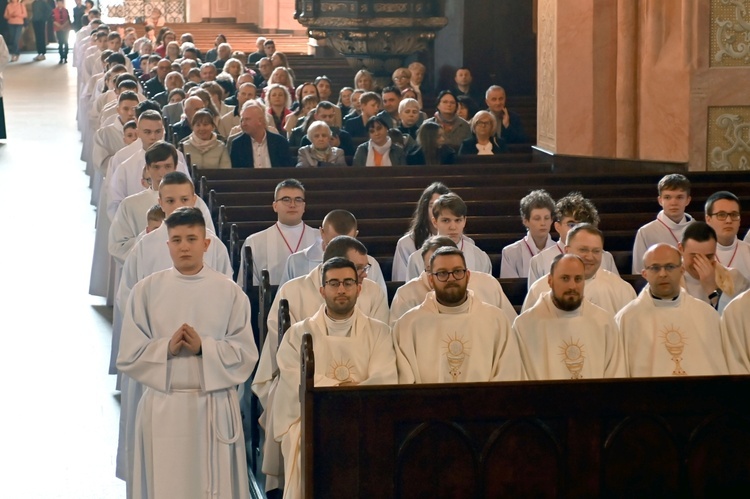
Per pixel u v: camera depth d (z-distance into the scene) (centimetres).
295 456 615
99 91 1878
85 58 2489
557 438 550
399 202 1073
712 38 1363
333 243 683
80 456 849
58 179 1962
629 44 1405
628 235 998
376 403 537
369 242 939
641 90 1406
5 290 1299
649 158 1406
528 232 886
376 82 2152
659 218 916
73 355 1084
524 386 543
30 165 2091
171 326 666
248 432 822
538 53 1533
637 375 662
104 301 1267
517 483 551
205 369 653
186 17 3953
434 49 2136
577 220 802
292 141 1390
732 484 561
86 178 1973
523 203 873
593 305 664
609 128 1437
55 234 1572
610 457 553
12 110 2820
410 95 1562
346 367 637
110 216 1080
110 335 1146
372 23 2078
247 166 1237
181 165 1067
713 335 663
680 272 659
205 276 675
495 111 1529
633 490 556
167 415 661
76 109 2830
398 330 654
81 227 1614
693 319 663
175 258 670
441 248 646
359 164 1282
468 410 542
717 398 553
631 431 553
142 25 3203
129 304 669
